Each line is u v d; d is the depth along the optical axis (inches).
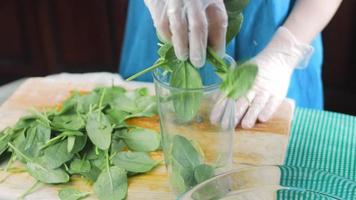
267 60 48.4
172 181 37.5
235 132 42.7
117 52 93.0
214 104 36.2
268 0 51.1
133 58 55.1
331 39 81.9
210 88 35.5
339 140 42.7
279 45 49.3
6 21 94.7
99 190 37.7
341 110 88.0
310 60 53.3
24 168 40.0
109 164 39.4
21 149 40.4
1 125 44.1
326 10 50.8
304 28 50.4
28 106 46.0
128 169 38.9
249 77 34.1
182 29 35.6
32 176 39.0
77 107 43.0
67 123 41.3
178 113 36.0
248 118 43.3
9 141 41.4
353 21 79.5
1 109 45.8
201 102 35.9
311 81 55.5
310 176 34.9
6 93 48.3
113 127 41.6
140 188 38.4
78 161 39.7
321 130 43.8
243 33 52.1
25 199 38.0
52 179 38.6
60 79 49.3
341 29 80.6
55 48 95.3
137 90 46.0
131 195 37.9
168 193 38.0
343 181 34.8
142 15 53.5
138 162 39.4
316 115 45.5
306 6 50.9
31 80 49.1
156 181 38.9
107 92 44.9
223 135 37.2
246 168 34.9
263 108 44.3
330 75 85.5
